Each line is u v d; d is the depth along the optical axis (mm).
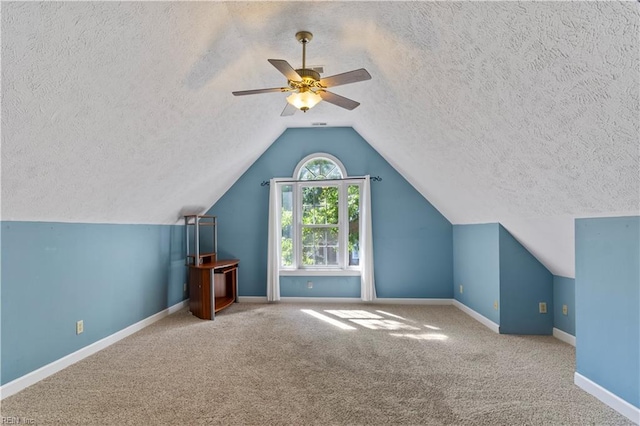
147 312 3949
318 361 2805
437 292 4996
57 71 1614
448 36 1827
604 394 2150
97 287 3117
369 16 2229
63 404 2127
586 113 1527
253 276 5156
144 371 2617
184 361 2812
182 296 4852
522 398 2201
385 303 5008
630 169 1625
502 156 2373
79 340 2881
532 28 1394
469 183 3240
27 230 2402
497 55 1666
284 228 5219
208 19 2117
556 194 2283
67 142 2031
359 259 5117
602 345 2182
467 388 2336
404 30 2088
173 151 3076
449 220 4988
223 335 3502
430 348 3107
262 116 3979
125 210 3340
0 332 2199
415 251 5043
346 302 5035
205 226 5207
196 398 2201
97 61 1736
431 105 2559
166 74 2215
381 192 5090
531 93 1688
